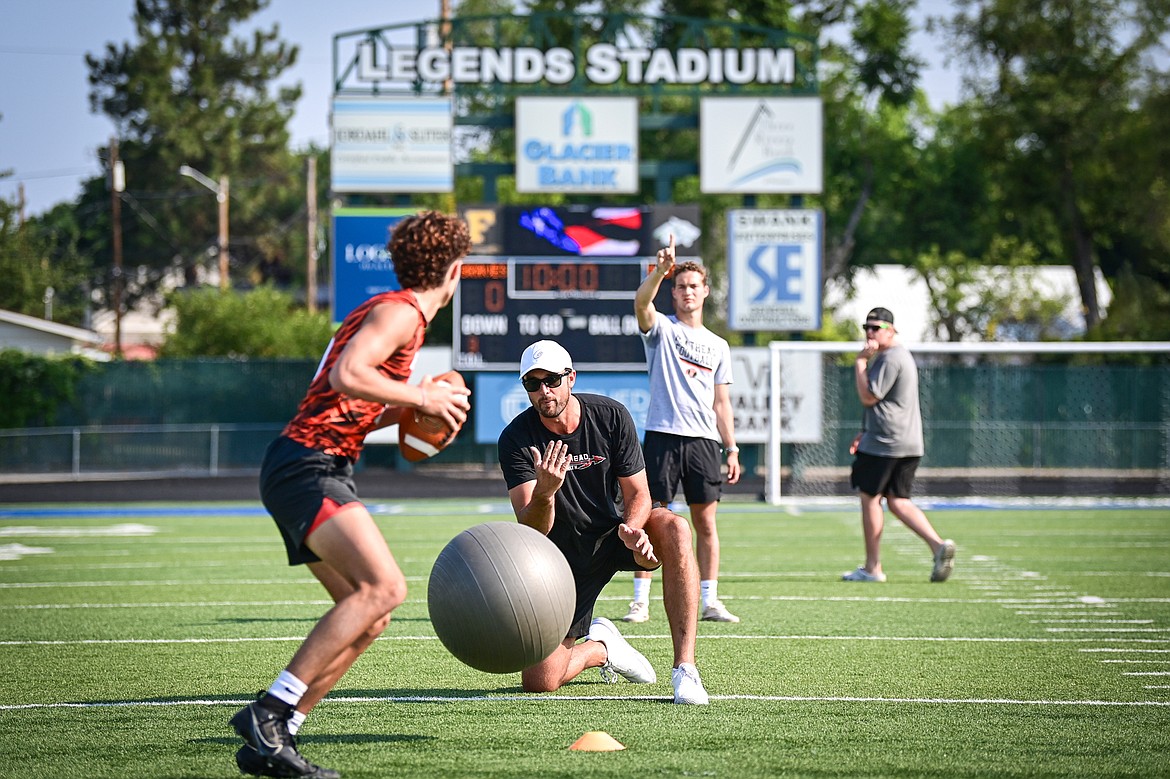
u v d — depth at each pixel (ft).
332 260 96.22
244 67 227.40
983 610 37.22
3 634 33.53
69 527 70.38
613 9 179.73
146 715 23.50
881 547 57.36
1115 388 114.73
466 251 18.75
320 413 18.15
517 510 24.06
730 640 31.76
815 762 19.63
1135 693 25.31
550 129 97.35
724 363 34.78
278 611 37.86
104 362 115.75
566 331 92.99
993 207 187.42
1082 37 163.02
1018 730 21.98
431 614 20.36
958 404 115.24
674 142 175.22
